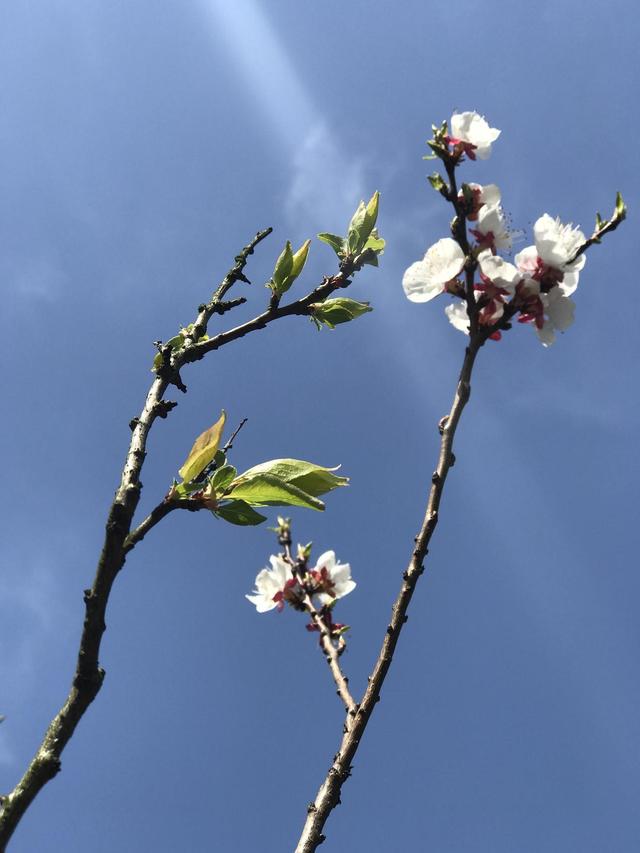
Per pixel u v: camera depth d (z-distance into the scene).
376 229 0.49
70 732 0.28
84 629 0.29
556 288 0.34
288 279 0.46
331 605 0.53
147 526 0.36
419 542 0.33
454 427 0.33
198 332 0.42
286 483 0.38
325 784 0.34
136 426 0.35
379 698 0.34
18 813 0.27
